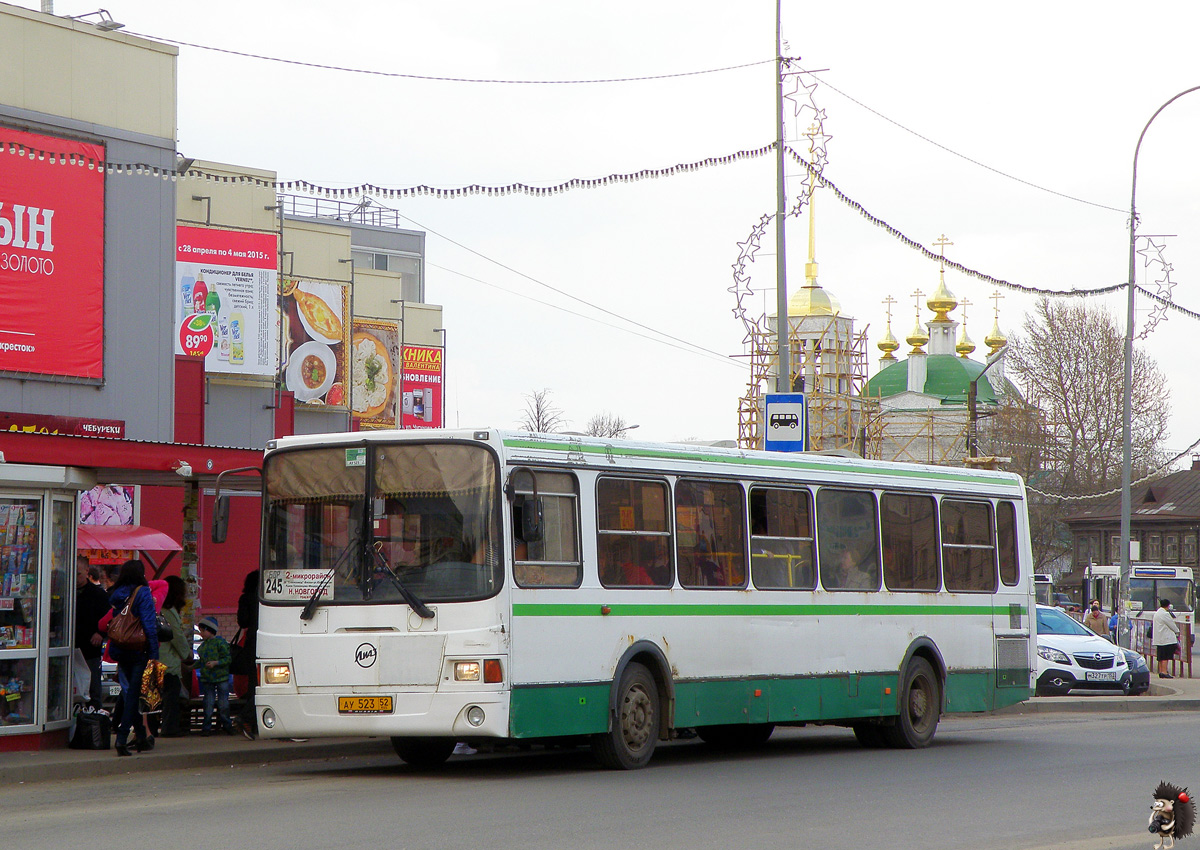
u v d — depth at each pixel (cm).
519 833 1041
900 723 1802
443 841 1002
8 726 1545
